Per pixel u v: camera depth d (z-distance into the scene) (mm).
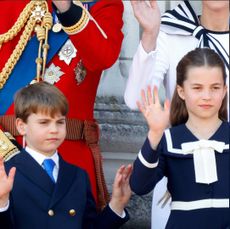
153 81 13570
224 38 13797
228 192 11477
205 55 11938
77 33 11727
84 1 12508
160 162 11609
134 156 15820
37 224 11039
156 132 11055
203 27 13891
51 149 11328
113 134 15797
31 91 11375
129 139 15758
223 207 11430
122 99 15820
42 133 11266
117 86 15828
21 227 11000
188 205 11477
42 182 11188
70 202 11289
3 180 10430
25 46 12547
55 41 12500
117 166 15812
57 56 12492
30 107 11266
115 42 12234
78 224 11258
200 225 11414
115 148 15836
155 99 11148
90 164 12516
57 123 11383
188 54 12117
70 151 12344
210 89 11820
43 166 11328
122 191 11984
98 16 12375
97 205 12539
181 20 13844
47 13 12570
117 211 11984
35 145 11344
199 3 15602
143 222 15547
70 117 12367
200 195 11469
